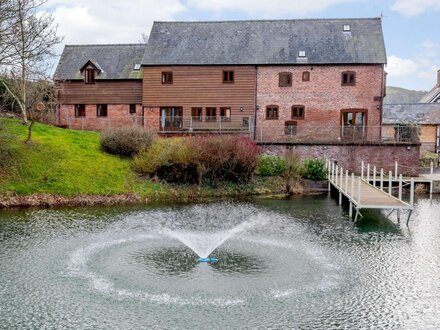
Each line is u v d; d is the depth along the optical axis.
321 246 16.88
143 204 24.58
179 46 38.28
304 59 36.28
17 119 33.62
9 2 27.27
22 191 24.08
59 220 20.39
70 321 10.91
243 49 37.59
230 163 28.12
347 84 36.06
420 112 48.84
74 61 41.06
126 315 11.18
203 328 10.58
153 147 28.42
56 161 27.14
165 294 12.31
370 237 18.22
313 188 29.95
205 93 37.12
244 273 13.88
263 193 28.36
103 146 30.11
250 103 36.81
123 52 41.25
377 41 36.88
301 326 10.73
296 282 13.23
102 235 18.00
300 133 35.28
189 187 27.59
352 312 11.45
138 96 39.03
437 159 38.44
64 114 39.91
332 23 38.62
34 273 13.77
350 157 32.78
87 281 13.17
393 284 13.25
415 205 25.55
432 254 16.05
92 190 25.38
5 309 11.49
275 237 18.11
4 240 17.09
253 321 10.93
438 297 12.41
